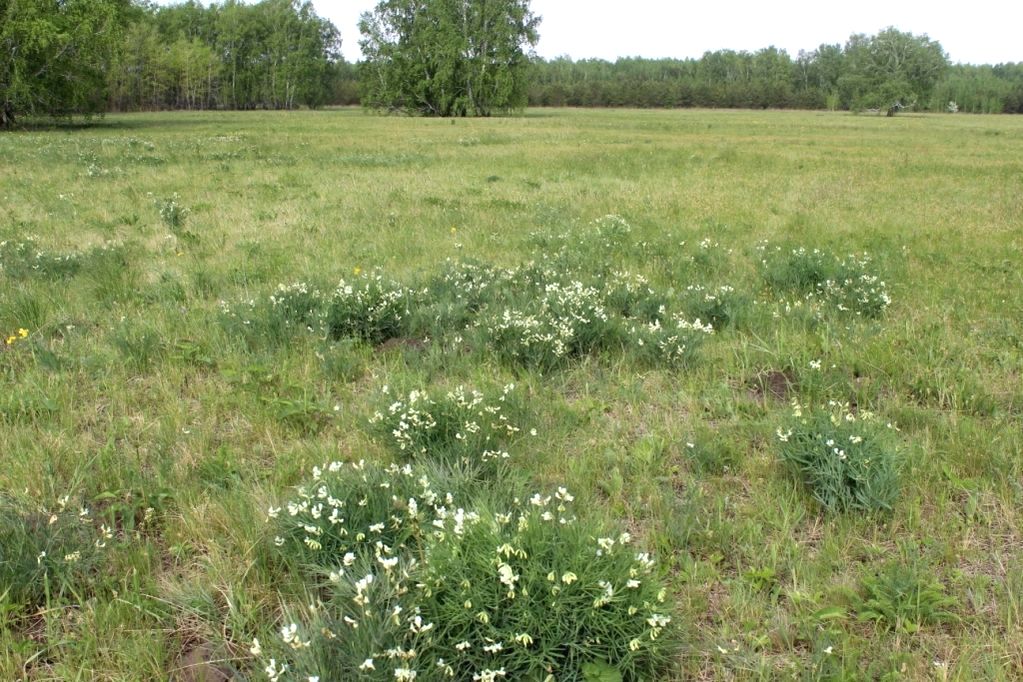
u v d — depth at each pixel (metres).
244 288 7.44
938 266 8.71
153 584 3.17
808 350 5.94
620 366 5.70
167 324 6.25
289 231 10.22
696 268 8.61
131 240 9.49
